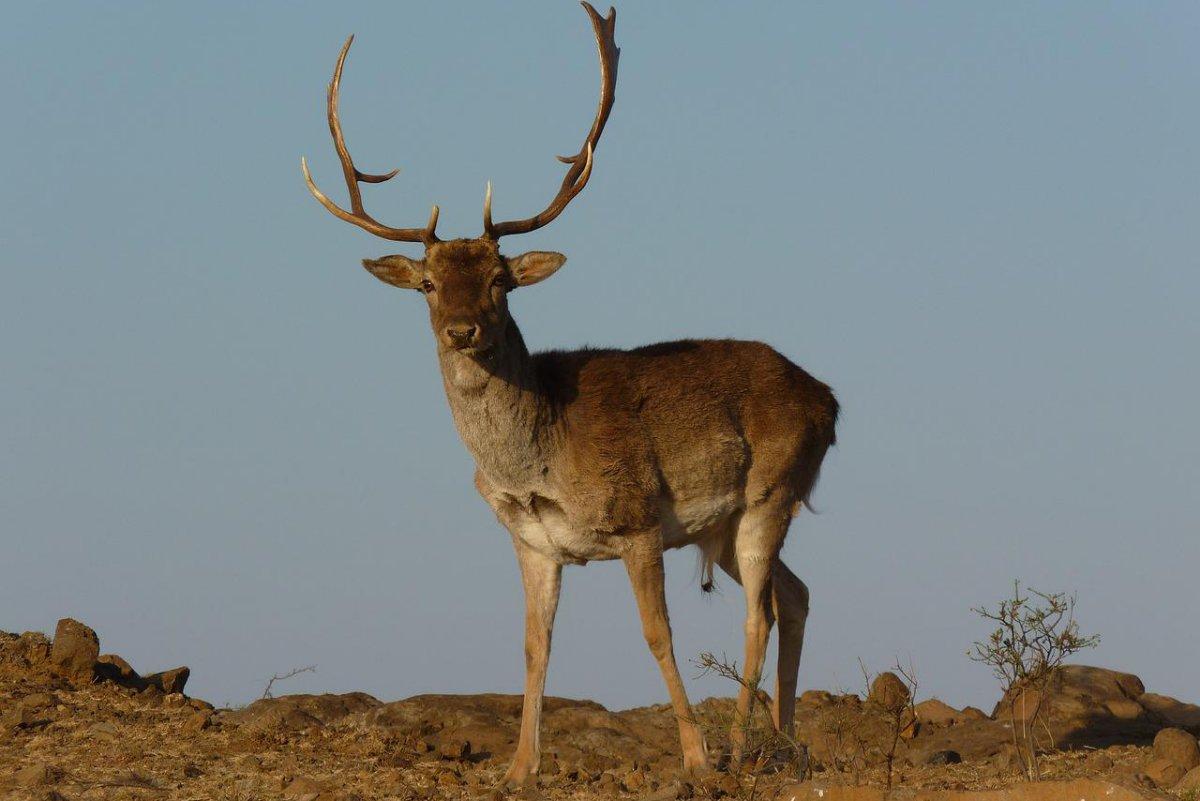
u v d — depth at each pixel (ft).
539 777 94.12
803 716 118.93
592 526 95.96
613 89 105.29
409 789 87.04
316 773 91.56
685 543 104.63
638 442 97.81
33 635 118.93
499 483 96.37
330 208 102.12
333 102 103.81
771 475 104.63
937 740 113.50
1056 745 111.34
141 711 108.27
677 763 100.01
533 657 96.37
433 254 95.76
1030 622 91.04
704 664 95.61
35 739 98.07
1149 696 128.26
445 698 117.70
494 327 93.04
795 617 108.27
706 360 105.09
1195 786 82.17
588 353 103.24
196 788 85.20
